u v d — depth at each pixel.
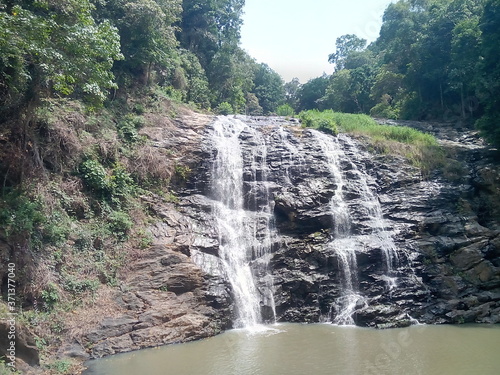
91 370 12.20
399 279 19.20
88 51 15.55
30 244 14.28
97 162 19.31
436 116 39.31
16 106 15.63
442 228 21.48
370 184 24.03
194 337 15.27
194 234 19.61
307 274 19.28
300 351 13.83
